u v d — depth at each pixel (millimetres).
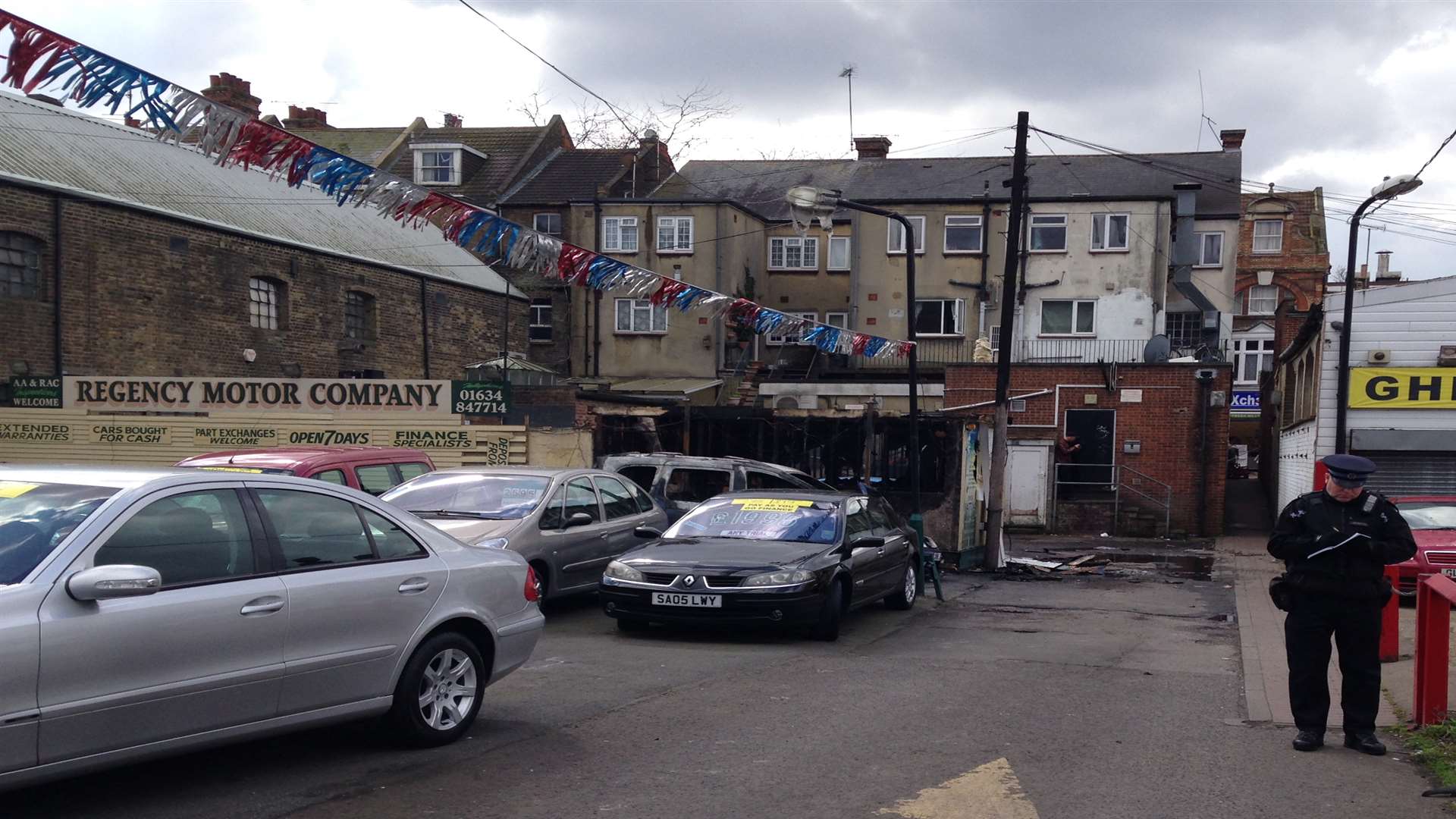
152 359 24672
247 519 5551
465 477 12281
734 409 21078
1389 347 20875
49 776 4594
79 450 20156
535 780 5805
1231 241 42469
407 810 5281
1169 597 15812
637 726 7035
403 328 32500
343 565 5922
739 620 10383
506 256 9055
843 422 21156
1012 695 8242
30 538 4836
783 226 40094
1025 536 26719
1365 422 21000
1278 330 32469
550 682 8406
